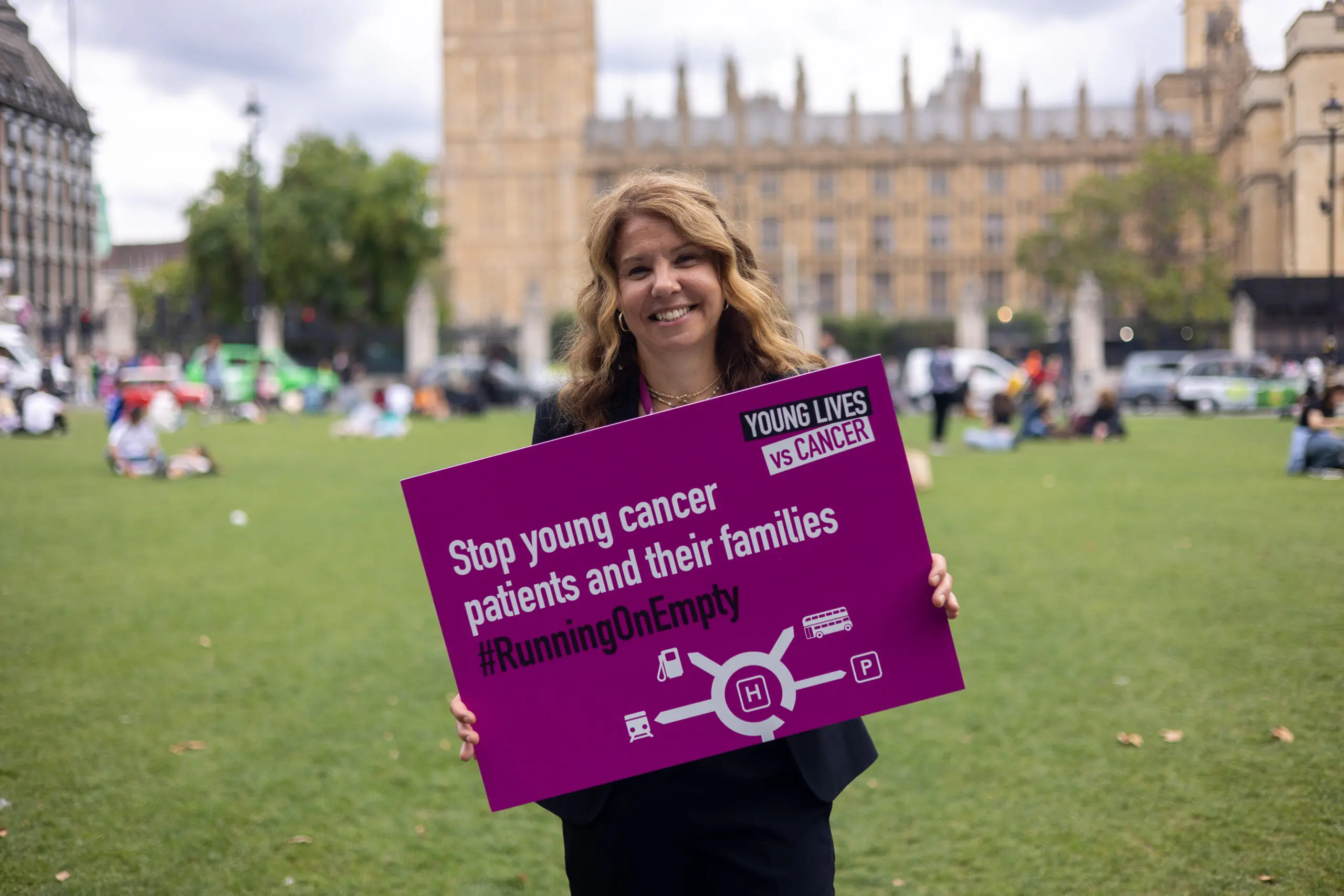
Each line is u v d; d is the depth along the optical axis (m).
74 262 58.62
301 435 29.27
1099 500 14.49
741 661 2.64
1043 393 26.41
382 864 4.53
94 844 4.65
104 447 24.27
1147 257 75.19
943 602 2.60
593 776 2.63
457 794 5.24
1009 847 4.51
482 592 2.65
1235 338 48.88
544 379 47.09
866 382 2.63
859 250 113.94
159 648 7.62
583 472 2.64
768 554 2.64
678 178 2.71
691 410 2.64
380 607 8.92
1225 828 4.55
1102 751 5.47
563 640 2.65
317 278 64.75
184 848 4.62
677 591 2.64
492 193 113.38
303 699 6.57
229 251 62.75
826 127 119.38
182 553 11.27
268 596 9.30
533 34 112.50
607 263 2.71
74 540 11.97
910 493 2.64
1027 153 111.31
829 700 2.62
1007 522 12.69
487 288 113.38
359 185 65.31
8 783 5.27
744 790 2.61
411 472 19.47
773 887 2.55
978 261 112.62
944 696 6.43
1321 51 31.67
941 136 112.56
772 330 2.77
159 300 49.72
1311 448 16.97
